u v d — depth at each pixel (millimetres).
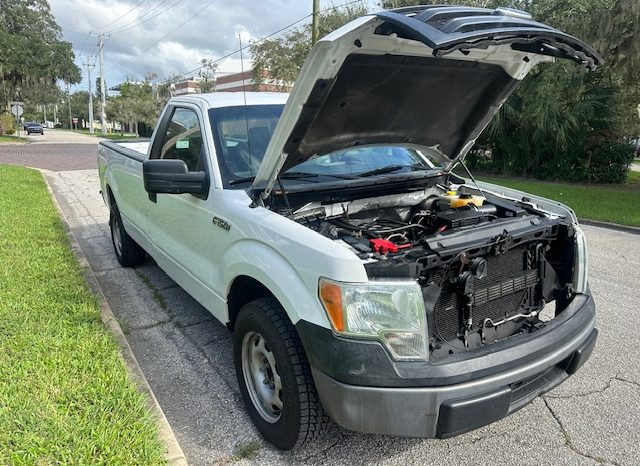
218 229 3311
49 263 5441
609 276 6223
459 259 2564
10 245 6086
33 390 3004
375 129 3318
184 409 3293
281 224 2764
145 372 3746
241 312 2982
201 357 3969
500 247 2736
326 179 3553
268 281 2734
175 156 4211
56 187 12945
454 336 2684
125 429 2701
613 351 4141
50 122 124812
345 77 2758
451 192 3783
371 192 3639
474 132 3750
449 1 16922
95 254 6770
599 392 3533
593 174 16859
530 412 3303
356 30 2398
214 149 3551
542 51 2939
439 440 3018
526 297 3104
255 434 3047
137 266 6172
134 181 5090
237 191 3283
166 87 38344
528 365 2514
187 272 3908
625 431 3105
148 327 4500
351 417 2330
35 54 48156
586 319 2965
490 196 3896
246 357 3092
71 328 3881
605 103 15828
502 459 2854
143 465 2479
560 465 2809
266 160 2980
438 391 2277
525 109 16406
